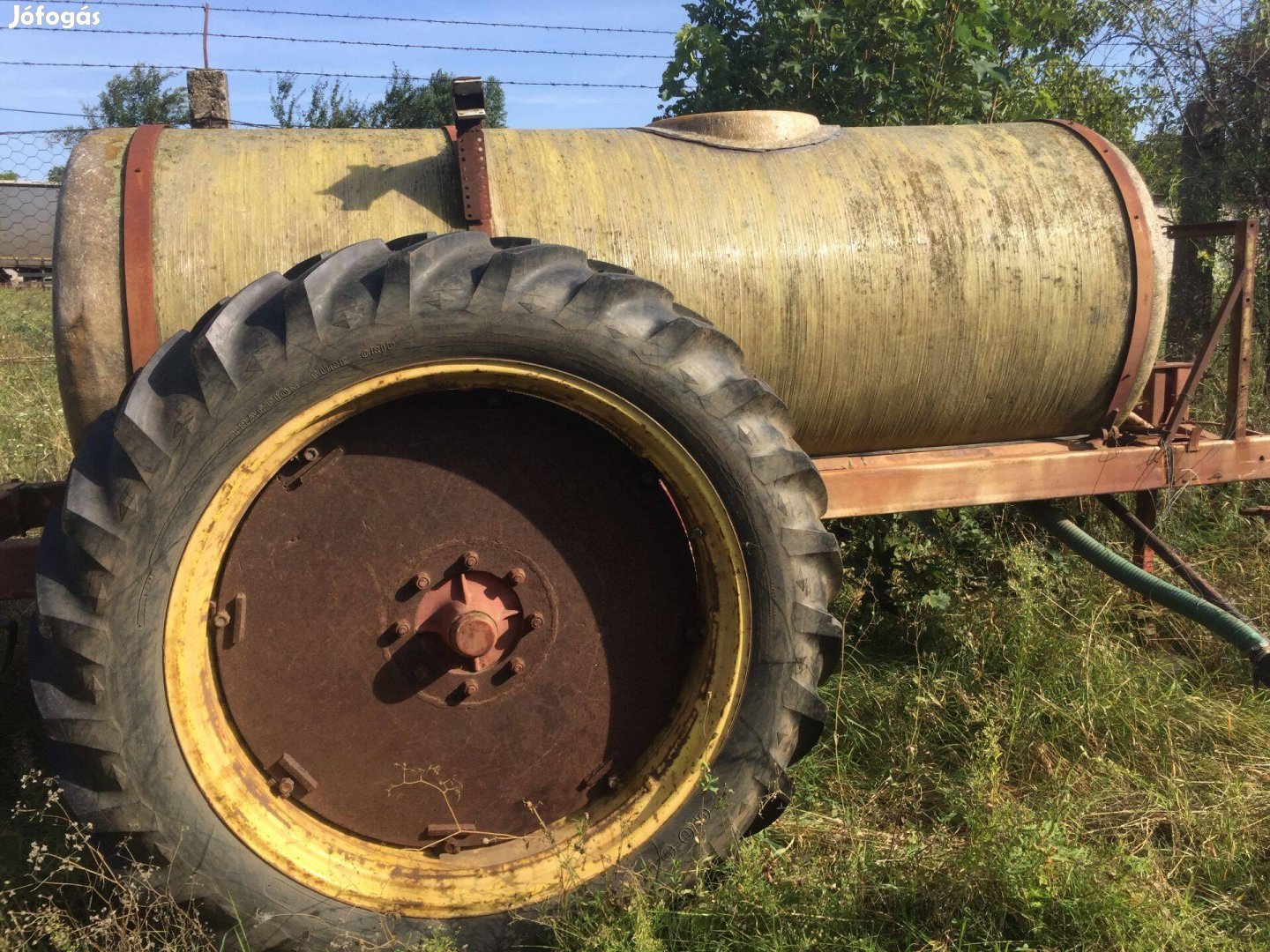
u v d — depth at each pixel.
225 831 2.01
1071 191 2.92
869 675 3.25
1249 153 5.32
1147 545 3.24
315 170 2.51
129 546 1.91
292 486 2.11
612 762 2.31
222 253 2.36
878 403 2.88
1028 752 2.79
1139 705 2.88
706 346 2.14
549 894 2.13
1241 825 2.46
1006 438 3.14
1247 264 3.11
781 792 2.23
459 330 2.01
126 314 2.30
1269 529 3.87
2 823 2.57
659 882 2.14
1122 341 2.96
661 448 2.13
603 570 2.27
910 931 2.10
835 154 2.86
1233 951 2.10
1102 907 2.08
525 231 2.54
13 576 2.44
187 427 1.91
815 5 4.54
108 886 2.19
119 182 2.40
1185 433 3.24
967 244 2.79
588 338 2.06
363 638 2.16
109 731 1.92
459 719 2.22
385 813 2.22
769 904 2.13
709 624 2.24
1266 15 5.26
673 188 2.68
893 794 2.70
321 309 1.96
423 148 2.63
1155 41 5.55
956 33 4.30
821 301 2.71
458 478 2.19
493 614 2.19
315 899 2.06
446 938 2.04
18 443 5.09
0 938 2.12
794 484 2.17
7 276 16.22
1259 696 3.08
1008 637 3.21
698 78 4.80
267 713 2.15
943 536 3.74
